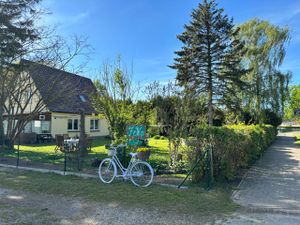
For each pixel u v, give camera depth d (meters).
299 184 9.60
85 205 7.27
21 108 20.38
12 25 17.25
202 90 33.28
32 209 6.93
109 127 18.86
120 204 7.31
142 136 11.80
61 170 11.81
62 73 21.42
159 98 13.14
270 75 33.69
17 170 11.91
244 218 6.36
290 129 69.69
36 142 26.83
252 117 33.72
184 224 6.02
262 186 9.28
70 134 31.78
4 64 17.48
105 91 19.58
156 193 8.19
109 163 9.92
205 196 7.91
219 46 33.88
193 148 9.73
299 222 6.13
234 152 10.19
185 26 35.47
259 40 34.34
